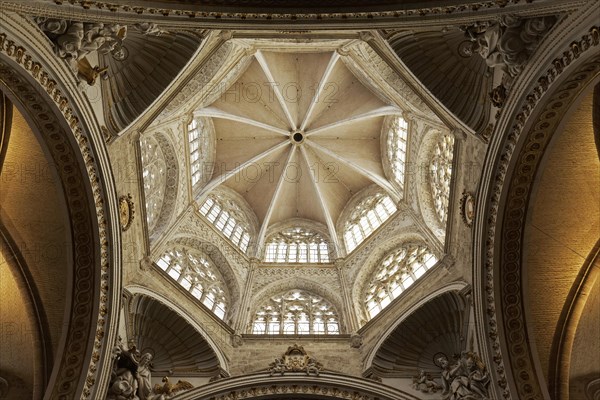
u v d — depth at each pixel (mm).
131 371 18016
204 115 27438
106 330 17500
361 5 15203
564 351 17875
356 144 30594
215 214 28047
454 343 19578
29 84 14430
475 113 17547
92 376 16891
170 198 24297
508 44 14609
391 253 25219
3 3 13016
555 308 18172
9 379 17781
